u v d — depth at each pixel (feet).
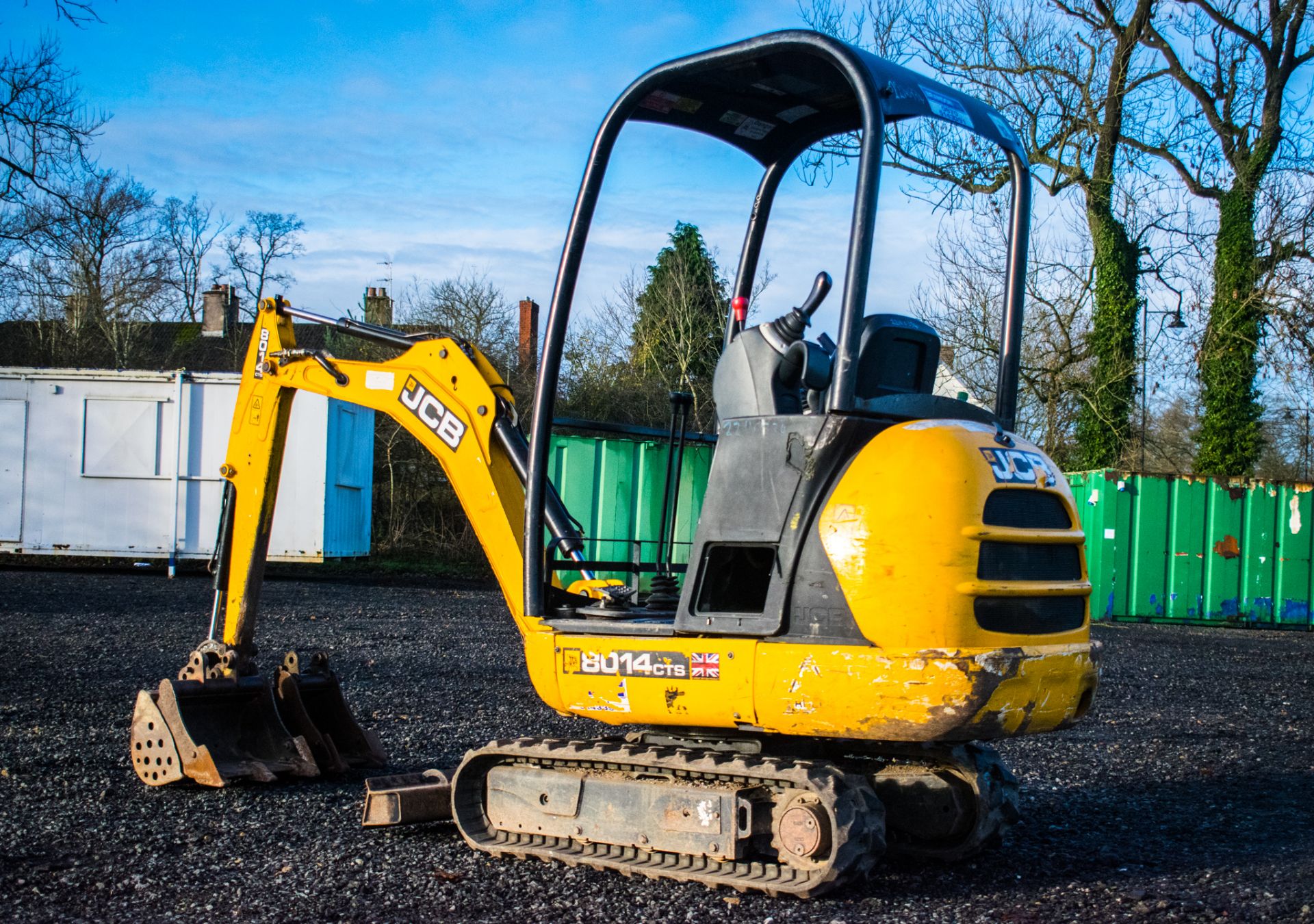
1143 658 41.78
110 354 104.99
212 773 18.43
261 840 16.15
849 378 13.37
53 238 63.21
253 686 20.01
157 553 56.85
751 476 14.06
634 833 14.66
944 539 12.98
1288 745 25.66
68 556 65.82
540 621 15.70
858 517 13.24
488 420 17.39
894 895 14.05
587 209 15.46
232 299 123.34
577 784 15.20
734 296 17.85
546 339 15.64
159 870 14.69
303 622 42.04
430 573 68.03
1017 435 14.98
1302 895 14.35
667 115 16.90
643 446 53.67
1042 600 13.96
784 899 13.74
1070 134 74.13
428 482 79.41
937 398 14.70
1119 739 25.93
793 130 17.35
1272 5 75.25
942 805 15.44
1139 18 73.00
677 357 89.81
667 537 17.58
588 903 13.53
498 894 13.85
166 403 57.11
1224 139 76.64
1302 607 58.34
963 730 12.82
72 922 12.69
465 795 16.20
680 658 14.20
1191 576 58.39
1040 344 81.92
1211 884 14.80
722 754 15.01
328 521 57.41
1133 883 14.78
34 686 27.91
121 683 28.73
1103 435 77.30
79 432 57.21
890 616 12.93
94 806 17.88
